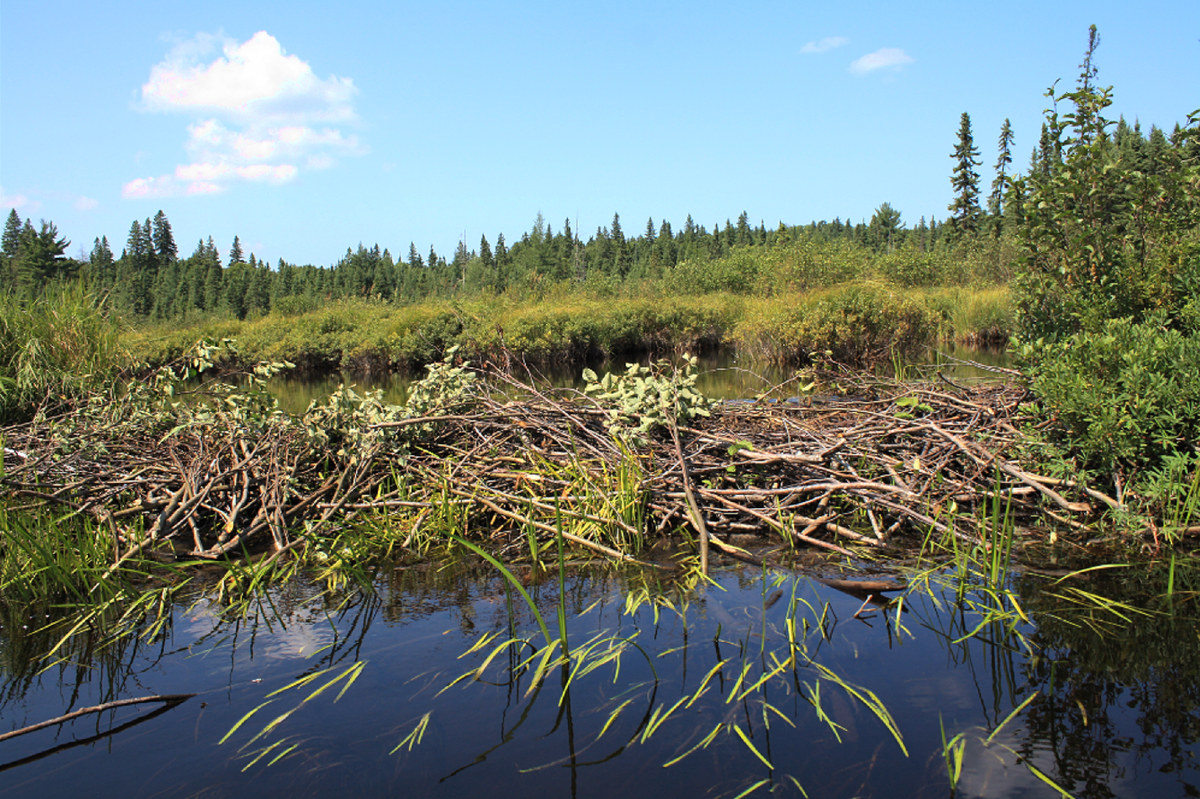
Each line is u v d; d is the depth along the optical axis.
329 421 4.78
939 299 17.03
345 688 2.34
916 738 1.96
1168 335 3.83
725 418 5.32
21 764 1.97
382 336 19.42
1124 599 2.84
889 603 2.89
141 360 8.11
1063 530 3.71
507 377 5.48
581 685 2.31
